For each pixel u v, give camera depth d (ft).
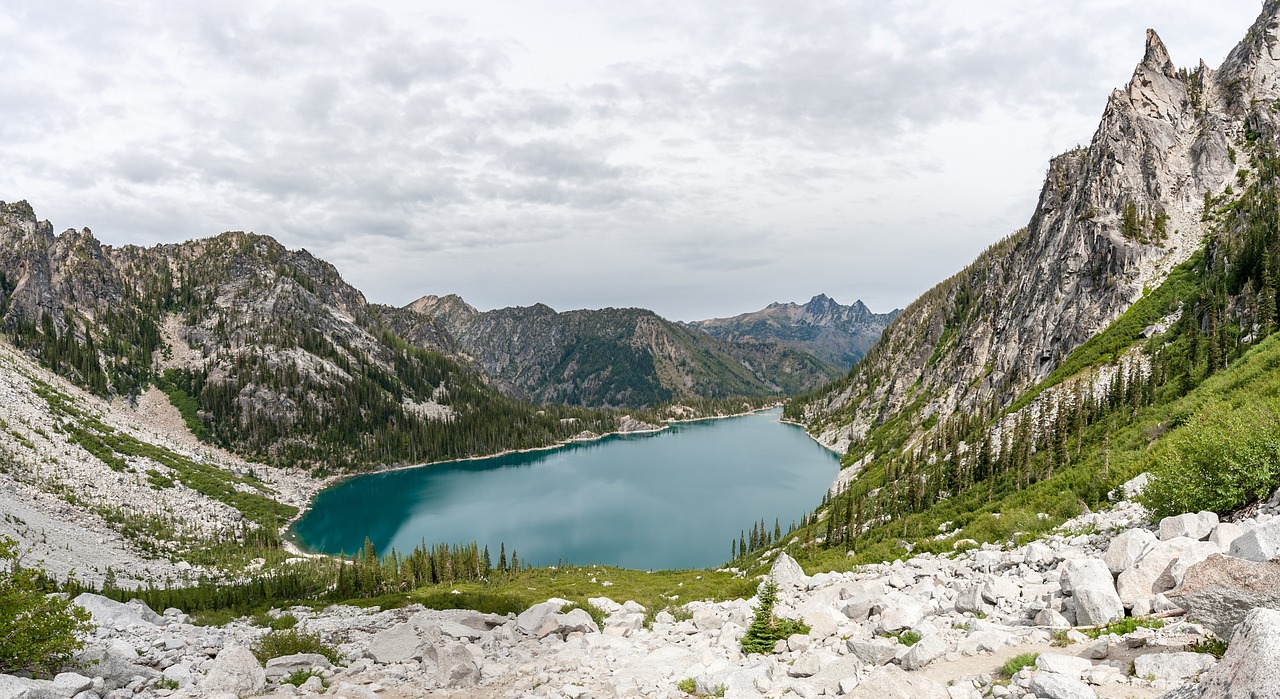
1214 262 320.91
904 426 636.89
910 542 161.38
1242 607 33.30
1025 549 77.87
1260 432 68.33
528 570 363.97
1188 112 456.45
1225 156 415.23
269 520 542.16
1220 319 260.21
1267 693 21.11
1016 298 522.47
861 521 281.13
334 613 155.84
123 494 450.30
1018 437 281.13
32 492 369.91
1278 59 450.30
